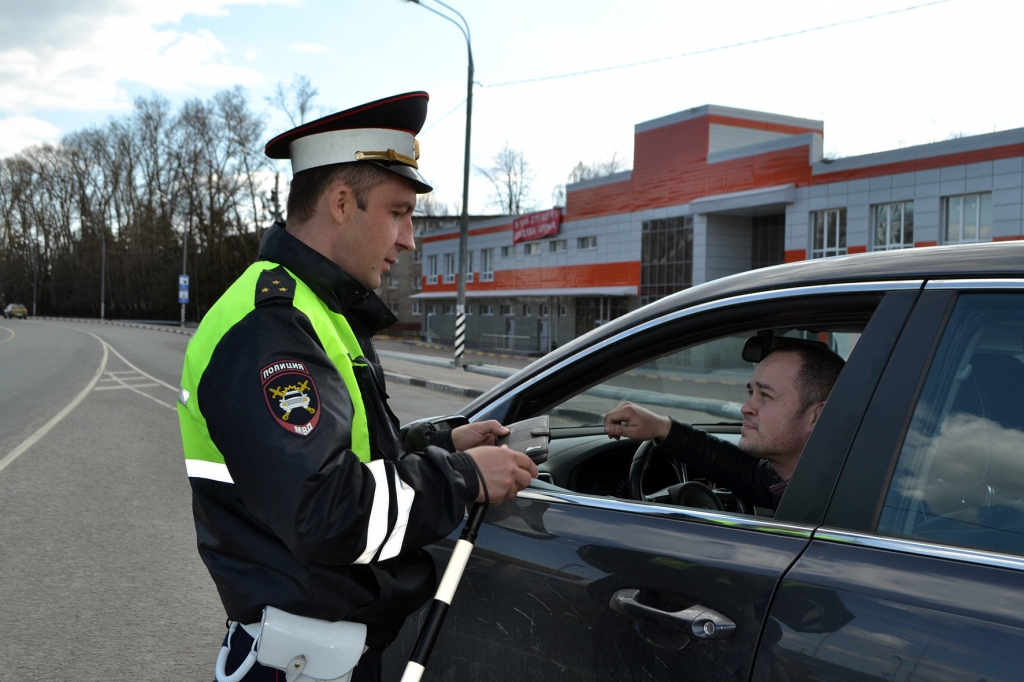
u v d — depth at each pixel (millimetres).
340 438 1097
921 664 933
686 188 25484
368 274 1309
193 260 60000
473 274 37125
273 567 1146
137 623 3303
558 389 1667
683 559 1215
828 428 1159
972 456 1043
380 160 1257
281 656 1140
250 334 1113
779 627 1065
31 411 10016
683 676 1151
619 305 28875
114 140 68750
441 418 1724
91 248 71438
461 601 1503
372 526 1084
